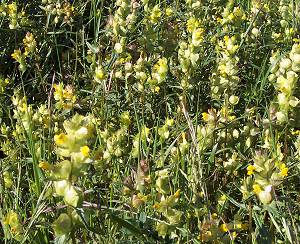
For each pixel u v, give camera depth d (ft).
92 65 2.98
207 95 2.83
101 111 2.56
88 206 1.43
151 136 2.36
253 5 3.66
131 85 2.69
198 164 1.99
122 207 1.77
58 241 1.39
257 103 2.70
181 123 2.46
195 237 1.65
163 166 2.03
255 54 3.32
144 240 1.60
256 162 1.57
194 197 1.86
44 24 3.74
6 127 2.37
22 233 1.66
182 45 2.71
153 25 3.32
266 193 1.54
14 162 2.15
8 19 3.51
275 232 1.94
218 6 3.73
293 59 2.35
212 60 3.09
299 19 3.56
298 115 2.10
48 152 2.10
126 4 2.94
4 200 1.95
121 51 2.83
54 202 1.79
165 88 2.75
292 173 2.09
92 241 1.77
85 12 4.00
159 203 1.60
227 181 2.22
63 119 2.34
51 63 3.55
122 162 2.16
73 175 1.36
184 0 3.95
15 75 3.32
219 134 2.23
